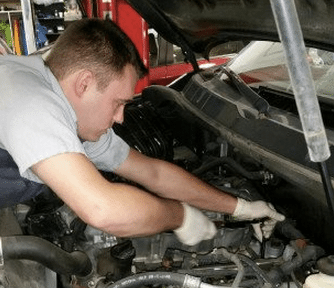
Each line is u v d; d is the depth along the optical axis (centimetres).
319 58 173
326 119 139
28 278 127
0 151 126
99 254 136
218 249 134
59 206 159
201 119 182
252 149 146
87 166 109
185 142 224
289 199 158
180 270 130
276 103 163
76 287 133
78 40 118
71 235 147
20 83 114
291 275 127
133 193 115
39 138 106
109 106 125
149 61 457
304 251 127
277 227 154
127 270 131
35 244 117
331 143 125
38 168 108
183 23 160
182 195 154
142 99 262
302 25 109
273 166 136
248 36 138
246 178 174
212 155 195
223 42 161
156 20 169
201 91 200
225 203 150
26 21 486
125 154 152
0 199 134
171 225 127
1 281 118
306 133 83
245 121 159
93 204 106
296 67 77
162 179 153
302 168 127
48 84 120
